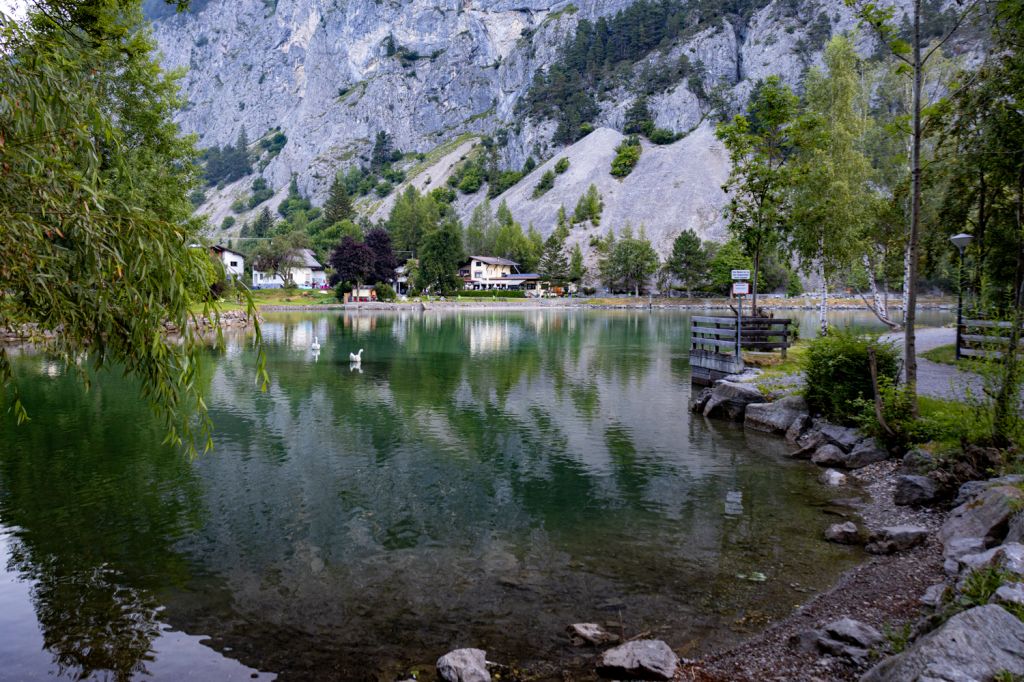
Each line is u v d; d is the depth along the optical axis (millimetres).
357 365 36750
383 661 7316
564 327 73375
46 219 7133
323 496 13734
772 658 7211
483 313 112062
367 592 9141
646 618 8344
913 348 15336
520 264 198375
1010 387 12102
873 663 6750
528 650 7566
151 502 13250
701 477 15172
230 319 69875
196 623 8203
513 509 12898
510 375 33094
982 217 26031
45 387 26984
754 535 11367
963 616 5512
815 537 11227
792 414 19594
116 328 7660
